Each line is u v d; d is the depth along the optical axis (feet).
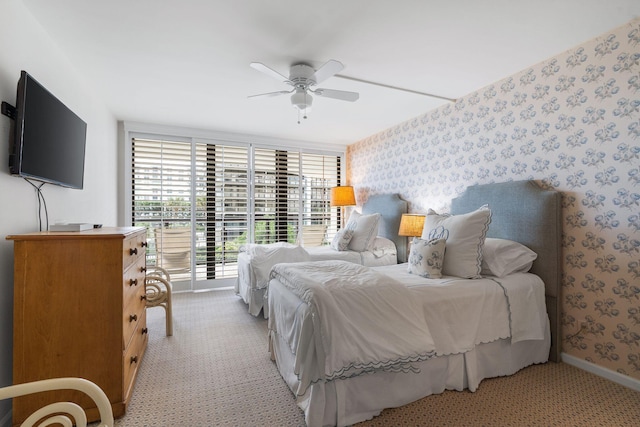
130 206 13.57
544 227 7.80
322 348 5.19
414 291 6.48
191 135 14.51
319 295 5.47
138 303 7.10
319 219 17.37
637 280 6.50
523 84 8.61
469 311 6.60
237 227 15.38
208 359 7.84
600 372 7.02
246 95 10.44
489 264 7.68
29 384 2.81
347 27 6.61
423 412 5.76
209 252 14.82
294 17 6.27
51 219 6.82
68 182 7.06
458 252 7.69
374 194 15.60
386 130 14.66
